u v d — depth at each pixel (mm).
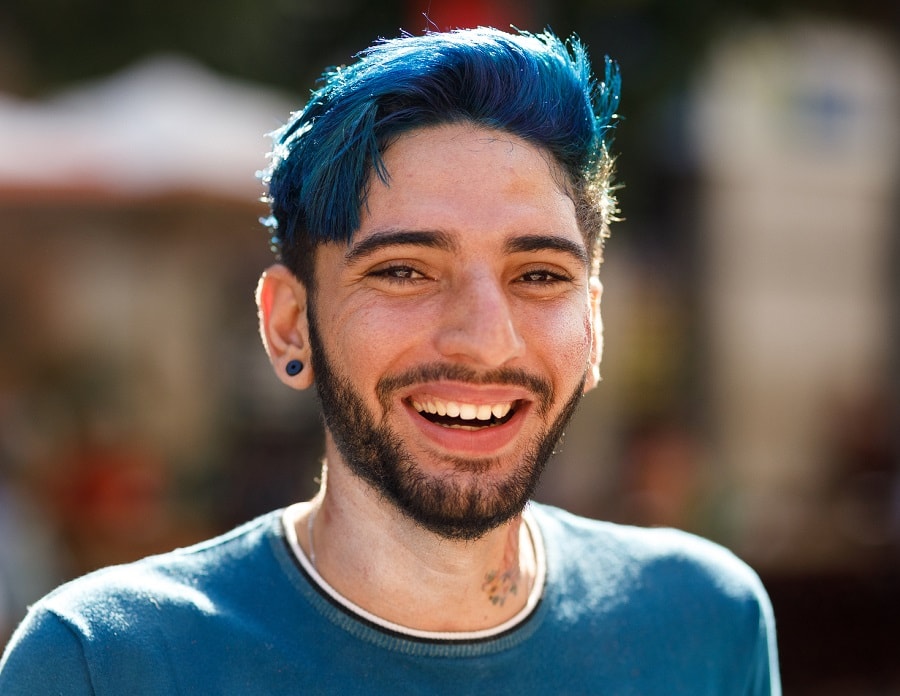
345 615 1501
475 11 3967
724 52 5938
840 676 4828
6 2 5469
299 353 1614
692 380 8375
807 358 9000
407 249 1442
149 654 1420
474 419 1483
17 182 5230
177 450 7152
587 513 5430
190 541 5117
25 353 7312
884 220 9070
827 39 7938
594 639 1633
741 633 1769
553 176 1521
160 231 5914
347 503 1546
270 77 5695
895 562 5031
